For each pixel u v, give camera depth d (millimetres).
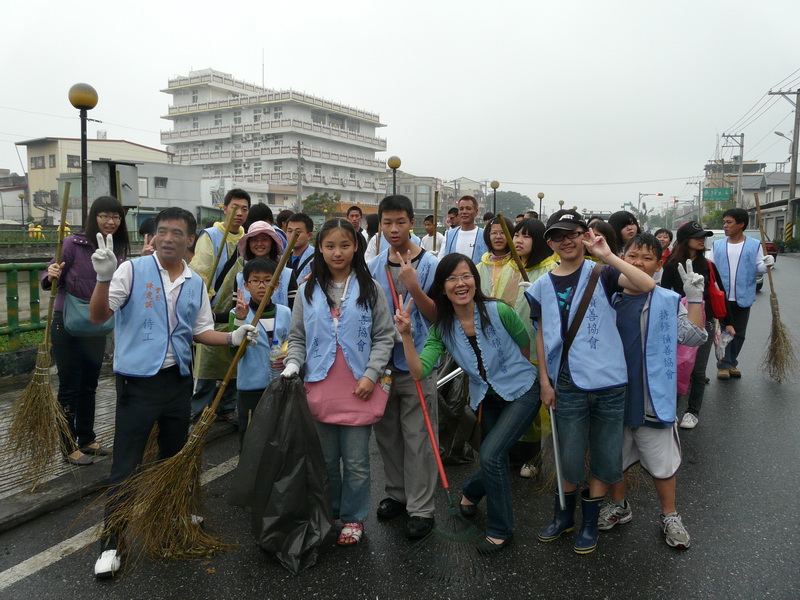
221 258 4754
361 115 65062
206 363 4578
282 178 57500
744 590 2725
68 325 3908
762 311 11094
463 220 6203
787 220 32594
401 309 3051
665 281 5133
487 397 3215
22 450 3598
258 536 2930
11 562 2982
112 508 2955
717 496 3684
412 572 2906
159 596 2711
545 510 3580
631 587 2771
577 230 2971
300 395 2967
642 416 3090
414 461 3268
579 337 2953
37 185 46094
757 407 5477
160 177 37625
